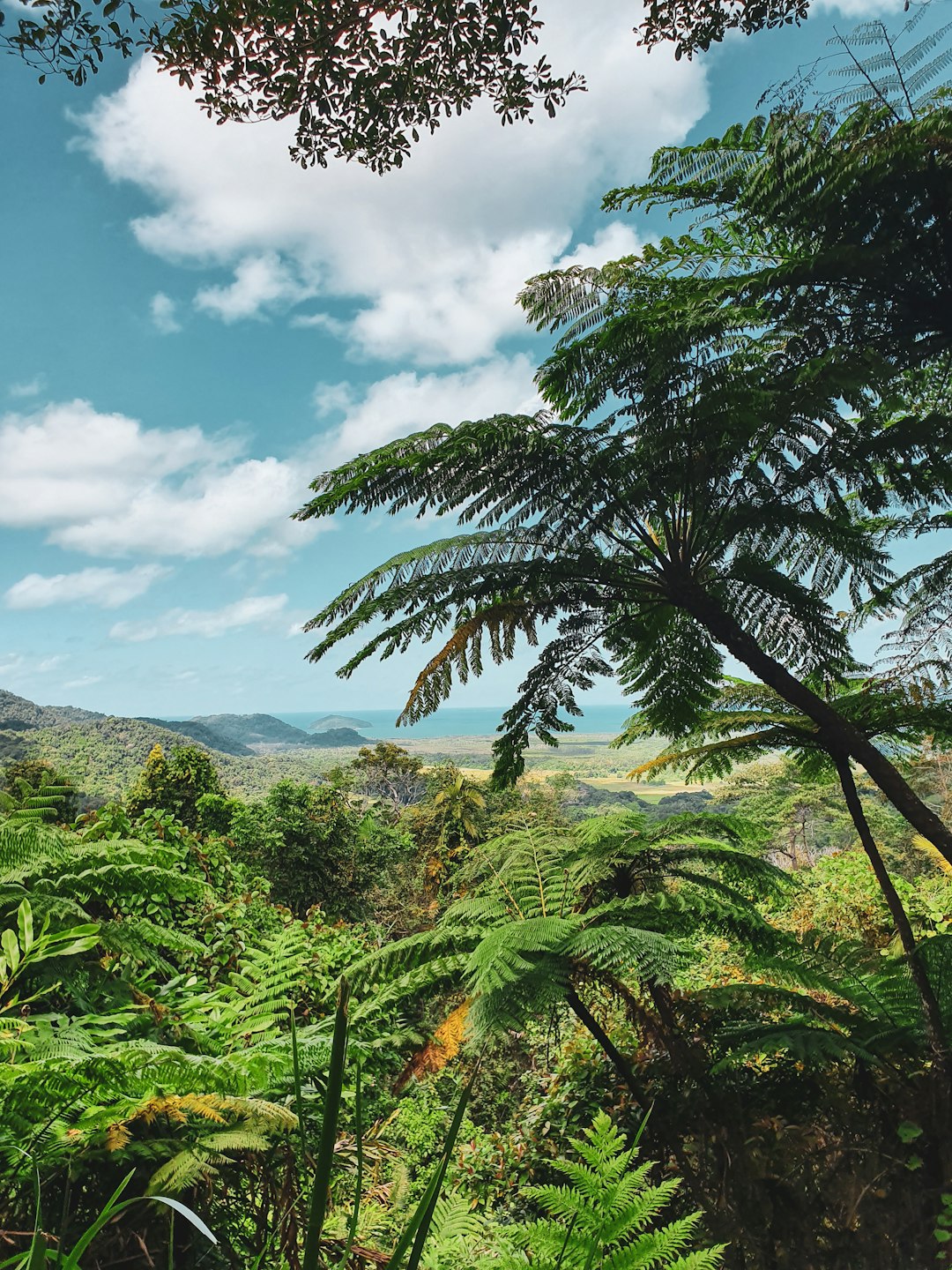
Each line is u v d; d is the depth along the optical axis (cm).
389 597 317
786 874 365
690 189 342
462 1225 190
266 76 288
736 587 361
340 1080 62
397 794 3291
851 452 329
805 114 302
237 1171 174
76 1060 149
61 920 214
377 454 341
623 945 274
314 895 1652
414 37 289
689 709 399
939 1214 254
